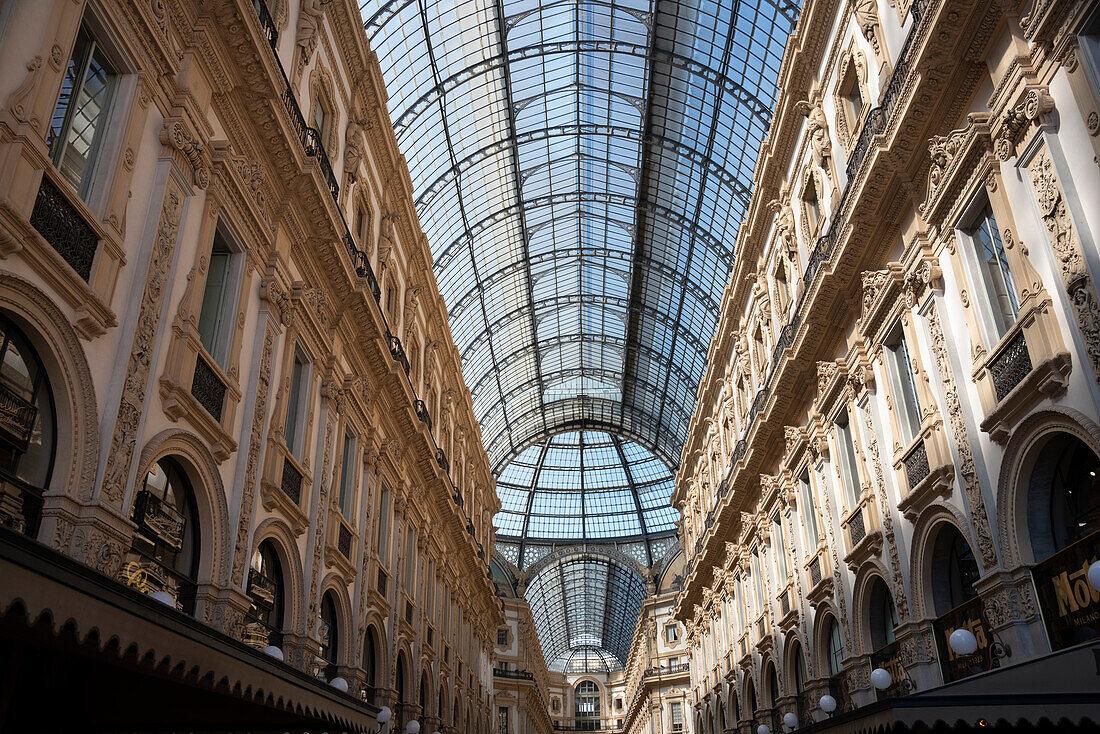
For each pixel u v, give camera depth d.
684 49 29.02
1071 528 10.23
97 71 9.28
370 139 20.22
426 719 25.16
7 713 7.84
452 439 32.53
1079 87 9.24
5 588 4.32
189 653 6.03
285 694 7.55
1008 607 10.65
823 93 18.36
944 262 12.76
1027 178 10.23
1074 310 9.30
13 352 7.64
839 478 17.83
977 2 10.93
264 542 13.36
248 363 12.79
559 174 37.94
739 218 33.94
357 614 17.36
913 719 7.18
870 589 16.44
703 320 43.34
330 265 16.00
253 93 12.41
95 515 8.10
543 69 31.44
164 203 10.02
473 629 37.81
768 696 24.48
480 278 41.66
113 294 8.94
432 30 26.55
